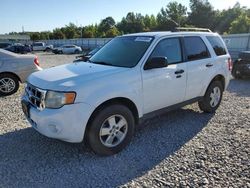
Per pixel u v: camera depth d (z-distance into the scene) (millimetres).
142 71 4215
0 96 7805
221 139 4531
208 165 3666
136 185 3238
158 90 4465
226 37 22578
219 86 5949
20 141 4445
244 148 4172
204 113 5973
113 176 3434
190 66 5023
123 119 4031
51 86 3623
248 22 44406
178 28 5488
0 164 3703
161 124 5281
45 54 35438
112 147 3969
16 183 3275
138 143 4398
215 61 5656
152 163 3748
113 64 4410
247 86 9586
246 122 5395
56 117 3508
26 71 8164
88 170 3576
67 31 88125
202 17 70062
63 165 3697
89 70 4055
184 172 3502
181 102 5055
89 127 3734
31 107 3881
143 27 86125
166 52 4688
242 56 11094
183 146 4273
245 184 3234
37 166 3668
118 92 3857
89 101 3596
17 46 30641
